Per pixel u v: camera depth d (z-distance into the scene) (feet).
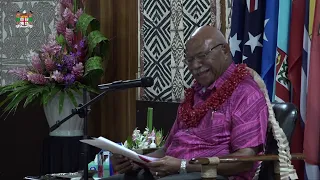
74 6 15.84
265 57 12.40
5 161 17.71
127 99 15.89
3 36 17.83
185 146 9.88
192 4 14.51
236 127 9.35
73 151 14.88
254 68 12.61
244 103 9.45
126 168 9.92
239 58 13.01
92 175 12.14
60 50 14.83
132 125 15.85
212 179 8.50
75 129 15.06
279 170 9.27
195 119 9.84
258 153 9.40
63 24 15.40
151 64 15.31
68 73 14.78
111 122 16.14
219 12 14.06
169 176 8.70
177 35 14.80
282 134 9.31
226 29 13.94
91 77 15.06
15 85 14.88
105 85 10.11
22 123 17.47
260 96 9.52
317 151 11.44
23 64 17.57
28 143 17.43
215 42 9.84
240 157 8.77
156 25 15.17
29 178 12.58
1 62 17.83
